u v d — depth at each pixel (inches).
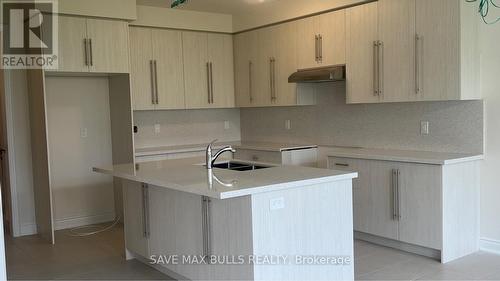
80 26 197.5
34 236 209.3
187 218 137.0
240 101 253.4
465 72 160.4
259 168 154.8
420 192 161.3
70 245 192.7
